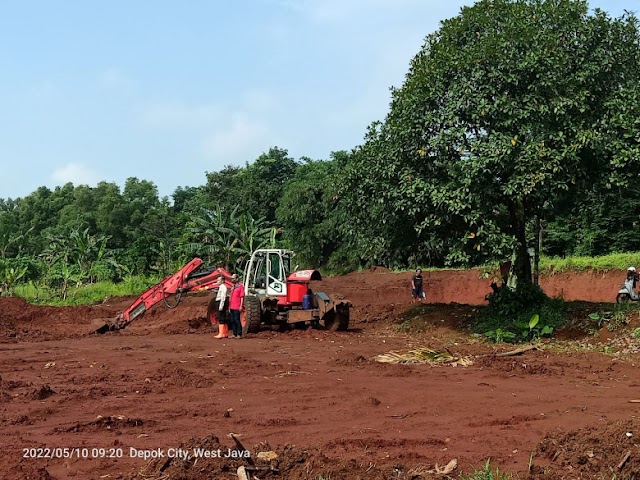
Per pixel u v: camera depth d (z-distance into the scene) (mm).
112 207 75125
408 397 10172
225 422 8672
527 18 18484
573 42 18125
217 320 22438
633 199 30422
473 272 30844
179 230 56750
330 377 11906
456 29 19297
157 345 17500
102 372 12641
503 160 16719
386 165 18750
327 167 51875
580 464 6367
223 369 12672
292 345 17109
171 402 9922
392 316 22938
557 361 13797
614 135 17469
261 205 54906
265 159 59750
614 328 16641
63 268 34250
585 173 17766
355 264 42469
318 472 6305
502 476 6152
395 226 19969
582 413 9047
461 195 16891
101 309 27219
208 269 24141
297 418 8875
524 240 19375
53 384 11516
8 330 22500
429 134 18297
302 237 44812
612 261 26922
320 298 20578
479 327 19078
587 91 17172
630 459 6207
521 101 17406
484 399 10039
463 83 17516
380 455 7062
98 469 6695
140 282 36312
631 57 18266
